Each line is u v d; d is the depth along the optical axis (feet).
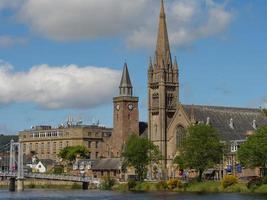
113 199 554.05
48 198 594.65
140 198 558.56
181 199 527.40
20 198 599.57
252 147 626.64
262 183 630.33
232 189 649.61
